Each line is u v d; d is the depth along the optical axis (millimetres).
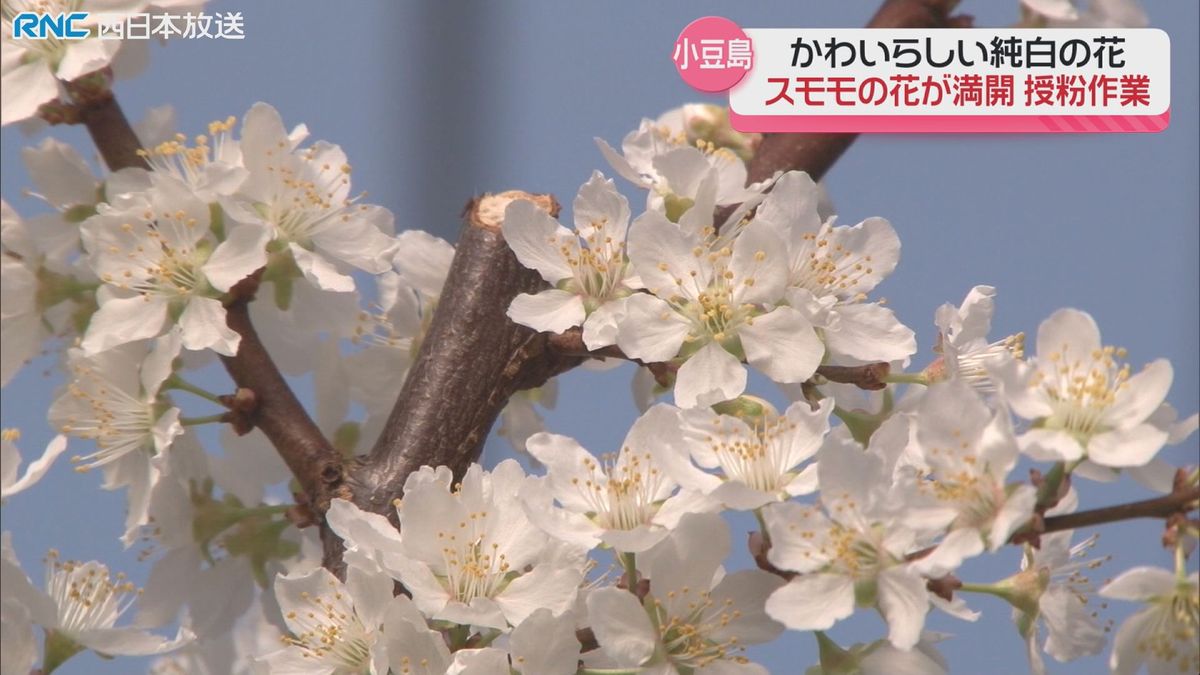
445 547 299
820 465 287
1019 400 283
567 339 324
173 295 327
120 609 336
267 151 333
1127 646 287
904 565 285
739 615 297
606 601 294
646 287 314
